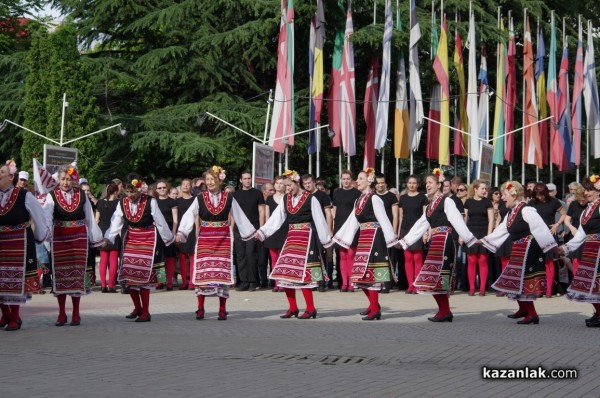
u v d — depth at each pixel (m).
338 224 18.94
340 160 32.59
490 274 19.61
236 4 37.41
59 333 12.29
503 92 35.72
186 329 12.69
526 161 36.78
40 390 7.95
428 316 14.55
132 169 38.62
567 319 14.20
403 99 33.47
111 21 39.06
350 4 31.95
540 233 13.24
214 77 37.44
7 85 38.41
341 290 19.34
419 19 38.06
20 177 16.33
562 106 37.56
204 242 13.94
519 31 42.12
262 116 36.44
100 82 38.66
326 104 37.75
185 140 35.41
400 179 42.59
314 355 10.11
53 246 13.29
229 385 8.23
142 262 13.77
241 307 16.02
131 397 7.63
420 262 18.55
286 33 30.86
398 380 8.50
